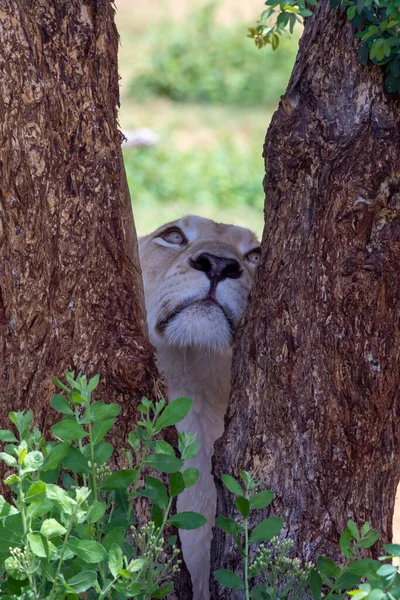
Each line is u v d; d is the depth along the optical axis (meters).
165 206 25.20
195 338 8.77
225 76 37.25
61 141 6.68
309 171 6.91
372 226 6.65
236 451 7.15
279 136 6.99
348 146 6.73
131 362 6.86
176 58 38.12
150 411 7.03
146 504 6.85
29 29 6.51
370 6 6.72
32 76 6.52
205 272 8.94
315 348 6.85
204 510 8.60
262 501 6.34
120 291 7.00
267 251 7.18
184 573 7.20
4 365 6.64
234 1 44.09
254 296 7.29
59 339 6.77
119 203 6.99
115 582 5.98
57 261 6.73
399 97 6.69
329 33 6.88
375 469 6.95
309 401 6.88
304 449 6.89
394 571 5.21
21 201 6.55
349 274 6.71
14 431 6.68
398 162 6.64
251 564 6.90
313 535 6.85
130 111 34.12
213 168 27.34
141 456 6.84
